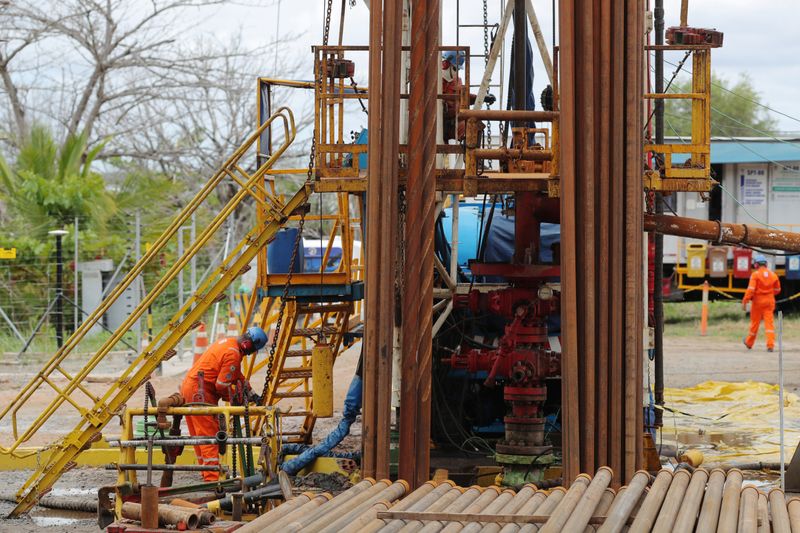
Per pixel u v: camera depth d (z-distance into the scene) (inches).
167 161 1702.8
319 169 423.2
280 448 398.9
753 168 1322.6
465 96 408.8
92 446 532.1
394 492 300.5
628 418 362.9
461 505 280.2
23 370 897.5
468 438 520.4
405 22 444.1
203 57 1657.2
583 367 365.1
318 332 514.0
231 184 1691.7
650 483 295.9
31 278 1162.6
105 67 1647.4
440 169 413.1
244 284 1270.9
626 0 366.3
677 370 858.1
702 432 584.1
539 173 429.7
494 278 539.5
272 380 525.7
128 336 1030.4
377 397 373.4
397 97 373.7
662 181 403.2
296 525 258.5
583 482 288.2
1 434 601.6
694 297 1370.6
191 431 451.2
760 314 1007.0
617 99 364.8
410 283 376.2
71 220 1240.8
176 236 1310.3
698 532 242.8
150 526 326.3
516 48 457.4
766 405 672.4
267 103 506.6
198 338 893.2
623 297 367.6
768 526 248.1
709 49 404.8
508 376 427.5
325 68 422.6
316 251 912.3
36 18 1605.6
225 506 362.0
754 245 442.9
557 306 427.5
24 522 418.3
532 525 259.8
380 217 373.7
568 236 361.7
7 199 1272.1
